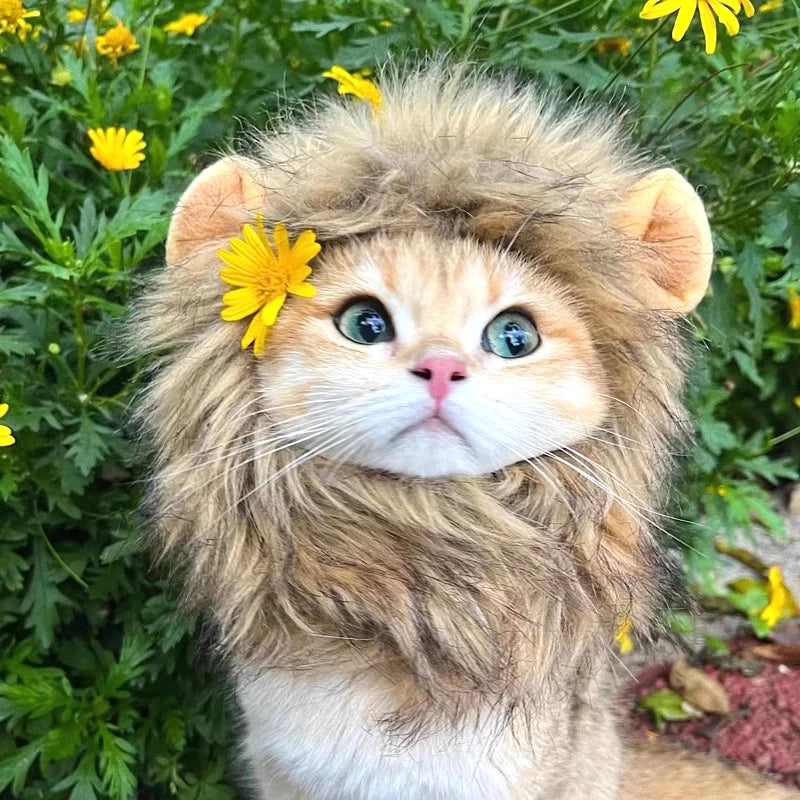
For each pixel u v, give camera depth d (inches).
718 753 19.8
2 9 16.1
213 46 19.9
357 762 11.7
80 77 16.1
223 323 10.6
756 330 17.3
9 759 14.9
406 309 9.9
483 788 12.0
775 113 15.7
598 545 11.2
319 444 10.3
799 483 26.5
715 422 20.3
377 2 16.9
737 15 16.1
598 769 14.6
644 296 10.9
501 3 16.6
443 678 10.9
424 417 9.7
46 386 15.0
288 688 11.7
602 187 10.9
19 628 16.7
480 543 10.5
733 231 16.9
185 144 16.9
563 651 11.3
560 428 10.3
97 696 15.7
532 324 10.3
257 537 10.9
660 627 14.1
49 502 15.2
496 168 10.3
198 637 15.4
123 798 14.8
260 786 14.4
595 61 18.0
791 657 21.9
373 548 10.5
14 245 14.0
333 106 12.2
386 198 10.0
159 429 11.3
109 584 15.7
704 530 19.4
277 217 10.6
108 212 16.7
